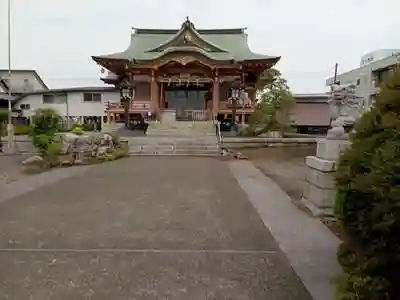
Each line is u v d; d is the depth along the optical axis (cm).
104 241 618
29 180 1310
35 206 890
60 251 568
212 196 1025
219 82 3894
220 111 3769
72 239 627
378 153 299
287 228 709
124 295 424
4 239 626
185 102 4112
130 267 505
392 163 280
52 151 1786
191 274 484
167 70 3859
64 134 2012
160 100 3950
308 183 909
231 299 418
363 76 3412
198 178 1372
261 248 591
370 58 4694
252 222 752
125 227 703
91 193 1061
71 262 522
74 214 807
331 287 446
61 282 457
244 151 2617
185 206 893
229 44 4503
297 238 645
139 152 2402
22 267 503
